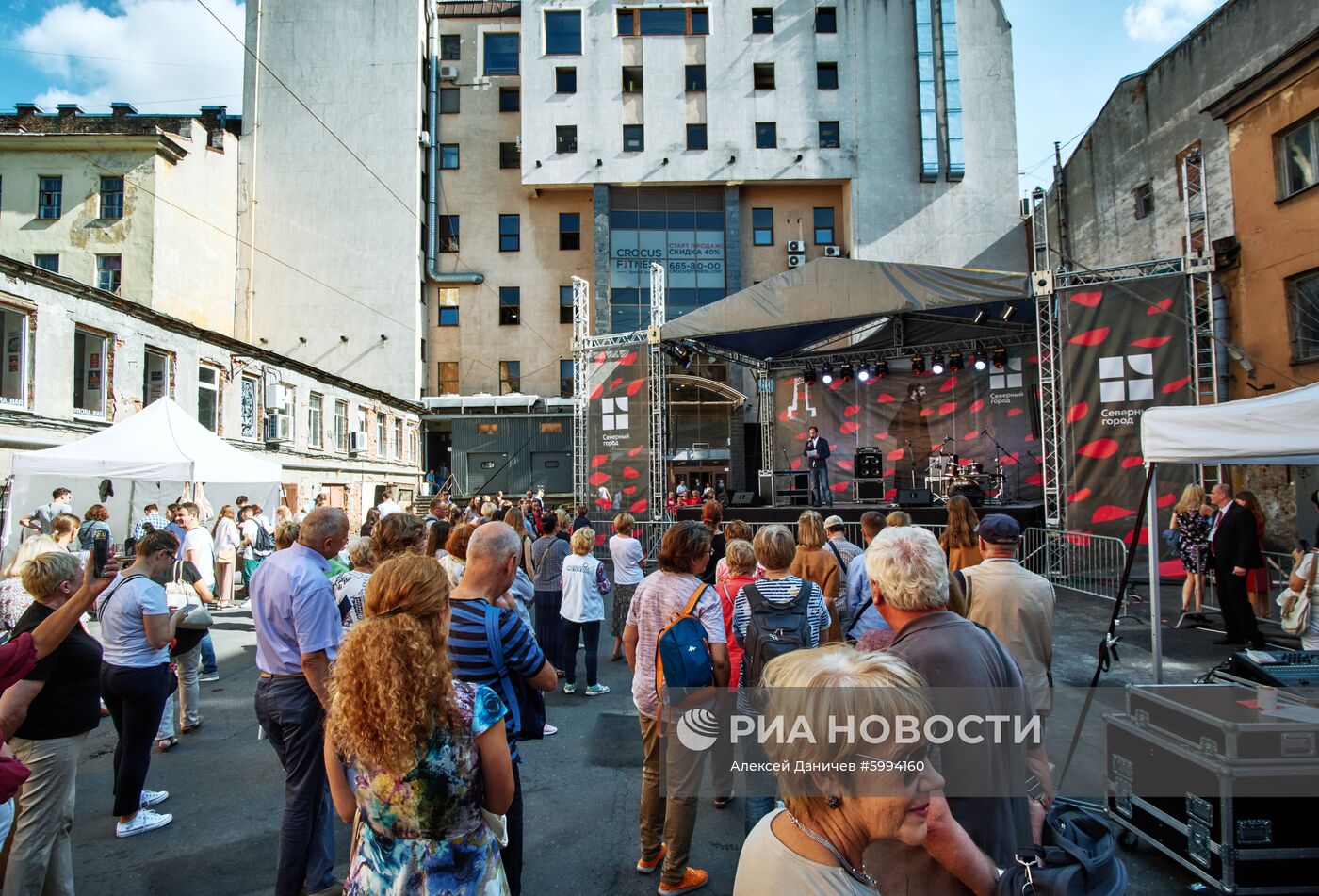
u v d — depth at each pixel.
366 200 28.31
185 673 5.49
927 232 27.55
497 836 2.04
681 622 3.25
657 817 3.39
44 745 2.89
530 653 2.73
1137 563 10.91
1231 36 15.91
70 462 8.24
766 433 20.42
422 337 28.81
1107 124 20.62
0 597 4.47
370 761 1.69
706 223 28.98
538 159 28.23
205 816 4.08
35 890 2.82
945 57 27.72
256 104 28.45
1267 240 12.34
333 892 3.22
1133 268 11.48
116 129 24.25
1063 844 1.86
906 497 13.84
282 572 3.18
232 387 16.89
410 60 28.78
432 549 5.63
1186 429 4.31
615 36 28.66
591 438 16.25
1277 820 2.91
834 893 1.24
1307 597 5.42
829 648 1.44
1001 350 16.89
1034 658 3.23
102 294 12.93
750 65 28.45
